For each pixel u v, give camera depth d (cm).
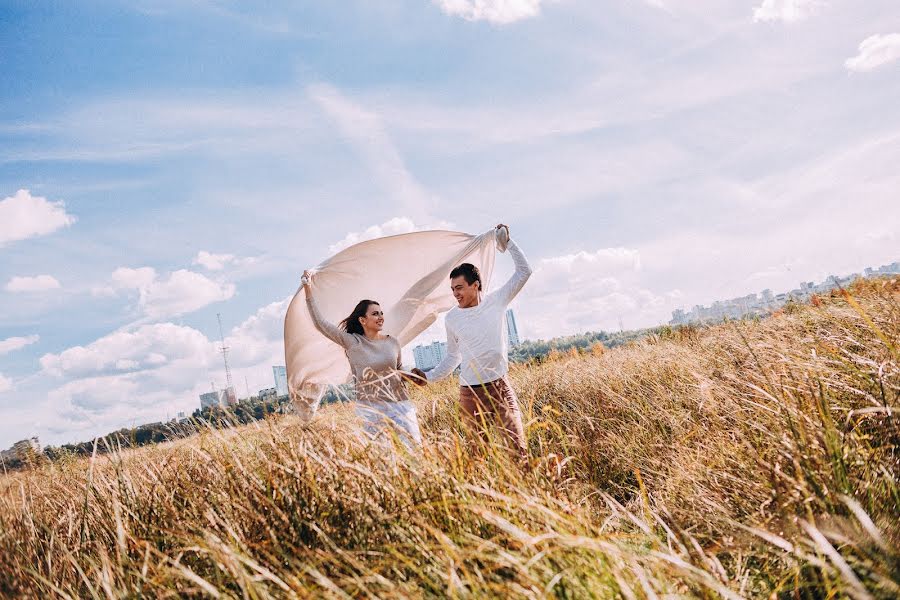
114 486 303
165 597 204
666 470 360
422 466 258
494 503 223
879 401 249
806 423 248
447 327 449
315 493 253
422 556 205
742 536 218
